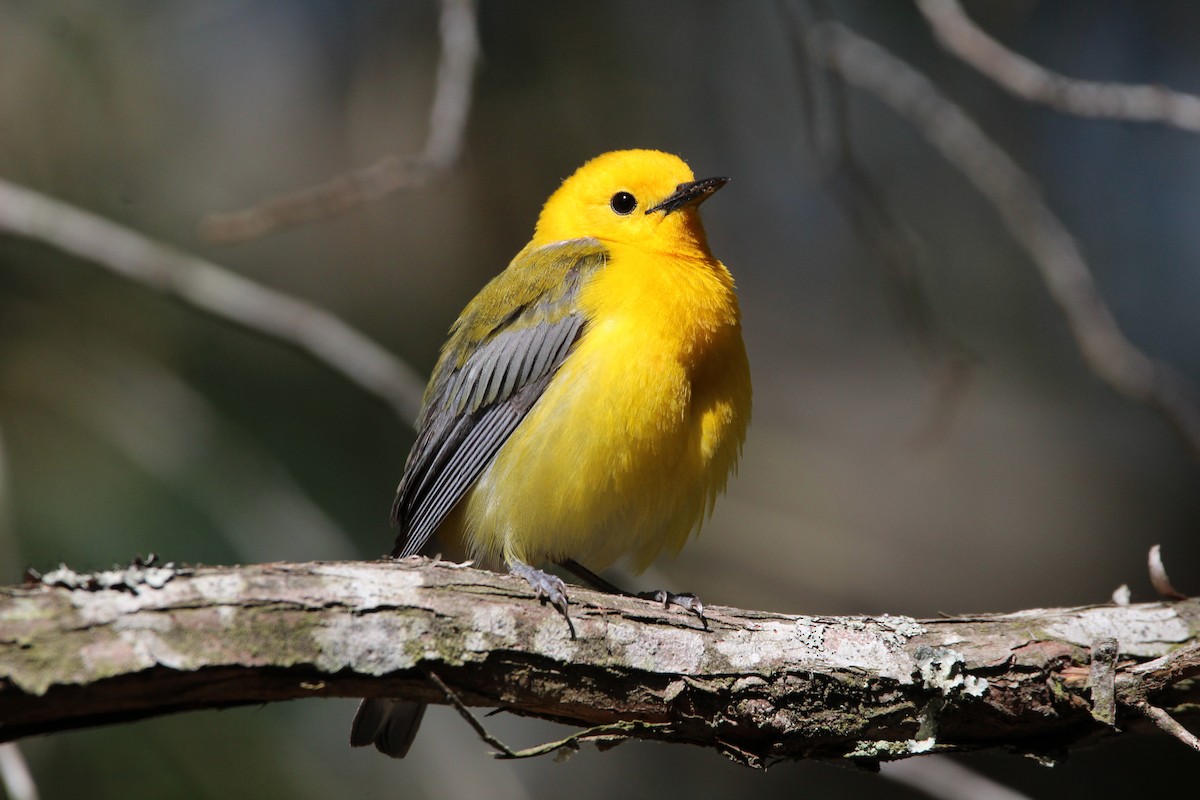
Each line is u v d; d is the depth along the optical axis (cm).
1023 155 1510
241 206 1320
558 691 633
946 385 1048
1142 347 1542
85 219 1045
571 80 1331
